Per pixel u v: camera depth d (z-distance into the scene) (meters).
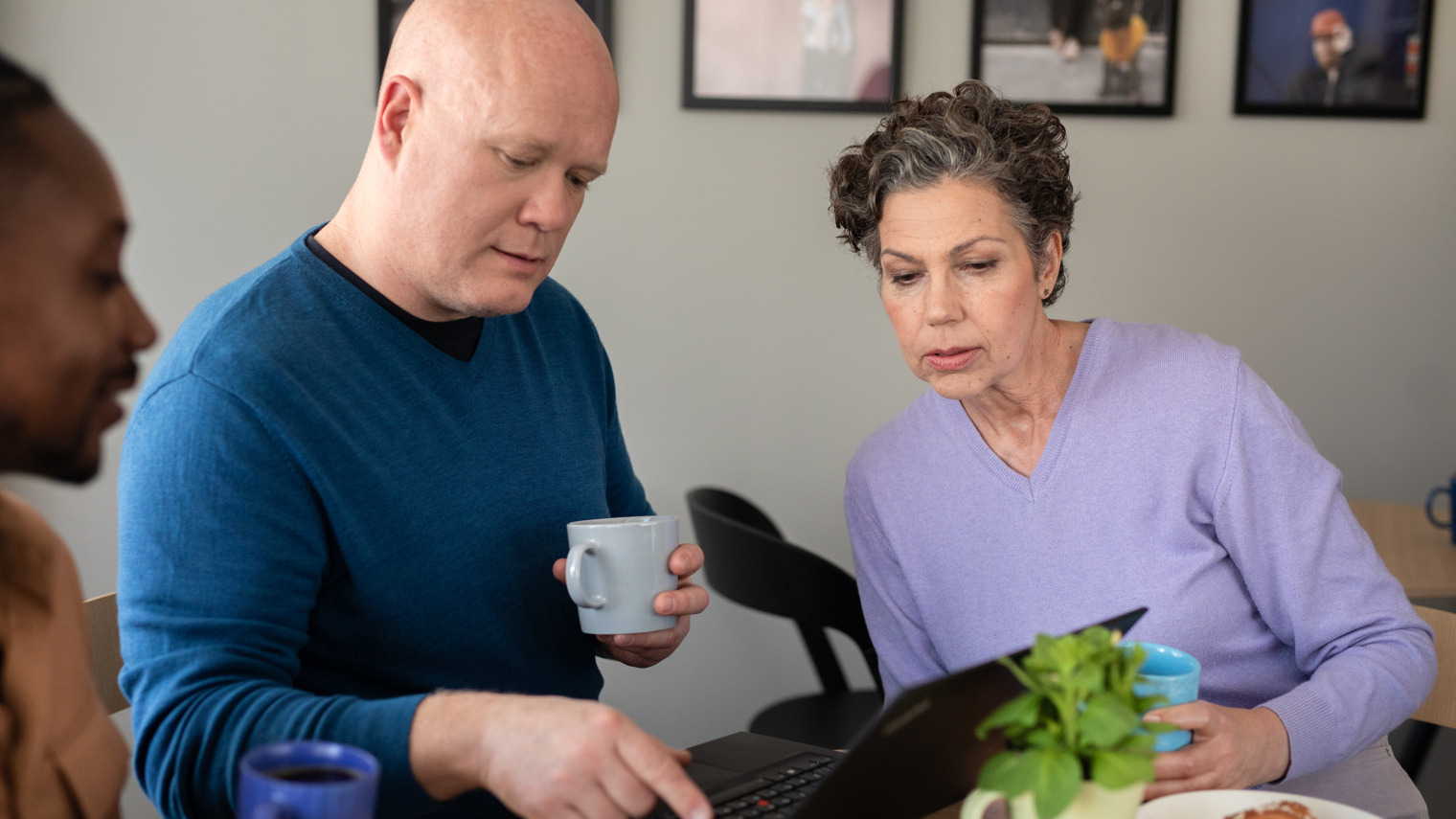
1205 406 1.15
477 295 0.99
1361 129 2.34
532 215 0.96
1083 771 0.61
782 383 2.32
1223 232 2.34
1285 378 2.39
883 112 2.25
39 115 0.58
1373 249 2.37
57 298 0.59
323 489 0.93
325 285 1.00
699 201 2.26
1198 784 0.84
